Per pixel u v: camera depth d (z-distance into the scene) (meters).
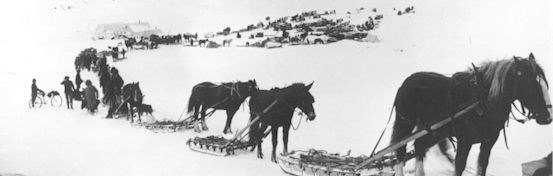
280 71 16.17
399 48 14.74
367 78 14.43
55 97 23.12
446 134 9.27
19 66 25.36
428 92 9.19
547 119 8.35
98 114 20.17
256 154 13.38
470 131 8.82
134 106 17.97
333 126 13.42
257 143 13.21
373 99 14.05
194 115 16.08
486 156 8.98
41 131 17.14
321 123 14.02
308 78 14.92
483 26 13.28
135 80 19.77
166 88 18.84
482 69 8.74
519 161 10.69
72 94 21.38
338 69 15.38
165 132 16.20
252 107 13.39
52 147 15.66
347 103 13.70
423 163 10.00
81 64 24.91
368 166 10.33
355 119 13.55
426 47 13.82
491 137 8.84
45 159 14.70
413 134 9.44
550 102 8.44
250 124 13.02
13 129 17.67
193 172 12.42
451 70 12.70
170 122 16.70
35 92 21.36
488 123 8.71
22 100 22.20
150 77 19.83
